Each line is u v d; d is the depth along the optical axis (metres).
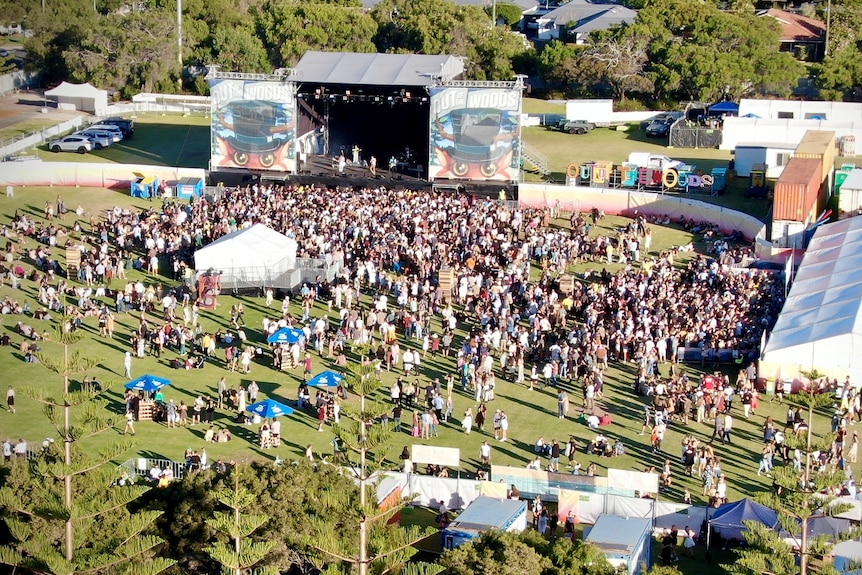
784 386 76.94
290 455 68.81
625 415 74.75
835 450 66.75
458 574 49.09
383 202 106.12
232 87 114.19
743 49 149.62
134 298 89.69
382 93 118.25
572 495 61.81
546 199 112.06
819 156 105.31
